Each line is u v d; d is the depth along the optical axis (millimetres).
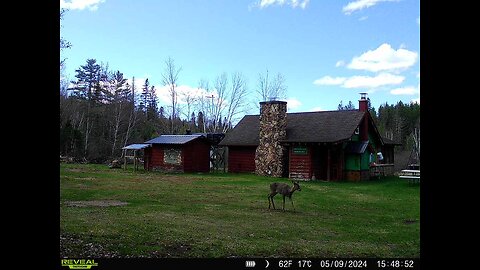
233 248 4914
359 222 7656
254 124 26531
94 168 25406
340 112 22562
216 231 6320
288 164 22312
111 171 23094
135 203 9836
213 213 8547
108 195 11422
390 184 17000
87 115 34875
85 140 32969
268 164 22484
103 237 5188
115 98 36844
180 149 24969
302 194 13078
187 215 8117
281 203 10680
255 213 8758
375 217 8312
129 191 12688
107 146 35219
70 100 34094
